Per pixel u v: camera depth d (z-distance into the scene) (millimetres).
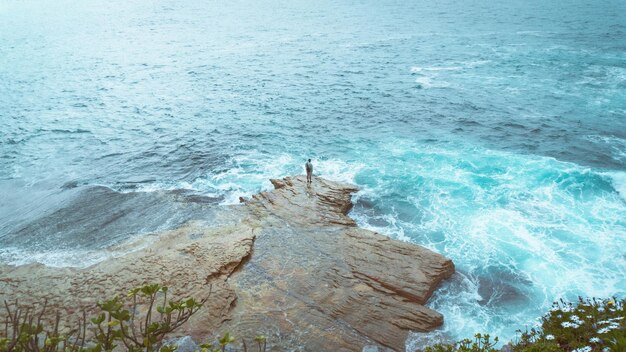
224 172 26312
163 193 23281
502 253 18109
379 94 40188
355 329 14078
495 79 42312
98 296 14969
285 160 27562
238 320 14148
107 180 26047
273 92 42375
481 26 70500
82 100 42188
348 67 50531
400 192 23078
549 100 35656
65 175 26922
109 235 19469
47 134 33844
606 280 16281
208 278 15797
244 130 32969
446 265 16719
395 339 13805
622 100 34688
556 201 21391
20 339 4723
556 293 15891
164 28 82562
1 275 16438
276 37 70500
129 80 48656
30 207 22797
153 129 34219
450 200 22125
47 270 16703
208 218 20344
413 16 84875
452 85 41469
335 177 24969
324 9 100062
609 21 68062
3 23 93000
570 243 18375
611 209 20453
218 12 101500
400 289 15531
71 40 73125
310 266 16828
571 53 49594
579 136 28656
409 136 30344
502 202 21625
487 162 25781
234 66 53250
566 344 8383
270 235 18828
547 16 76000
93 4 122188
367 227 20266
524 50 52500
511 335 14195
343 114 35562
